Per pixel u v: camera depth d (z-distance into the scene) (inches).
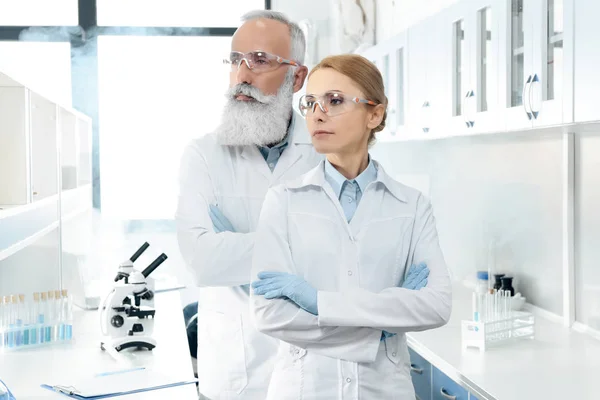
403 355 68.8
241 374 83.3
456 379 91.5
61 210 130.0
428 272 67.5
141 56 223.8
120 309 100.8
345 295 63.5
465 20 113.3
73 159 164.2
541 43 89.9
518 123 96.5
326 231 67.0
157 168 226.2
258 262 66.9
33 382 83.8
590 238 110.7
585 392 81.7
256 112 83.0
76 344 105.3
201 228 81.4
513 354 99.3
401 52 150.3
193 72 225.5
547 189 121.9
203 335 86.8
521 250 132.0
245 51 83.3
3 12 218.7
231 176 85.6
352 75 65.2
